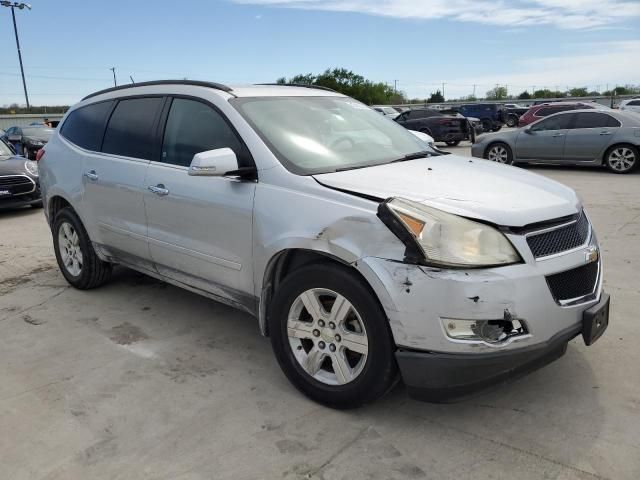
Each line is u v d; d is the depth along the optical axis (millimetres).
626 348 3666
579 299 2869
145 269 4344
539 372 3412
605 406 3035
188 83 4000
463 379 2625
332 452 2727
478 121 27109
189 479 2564
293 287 3088
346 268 2879
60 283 5434
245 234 3312
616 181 10797
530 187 3146
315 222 2939
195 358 3770
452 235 2604
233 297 3582
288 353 3211
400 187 2949
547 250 2758
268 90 3953
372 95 72312
